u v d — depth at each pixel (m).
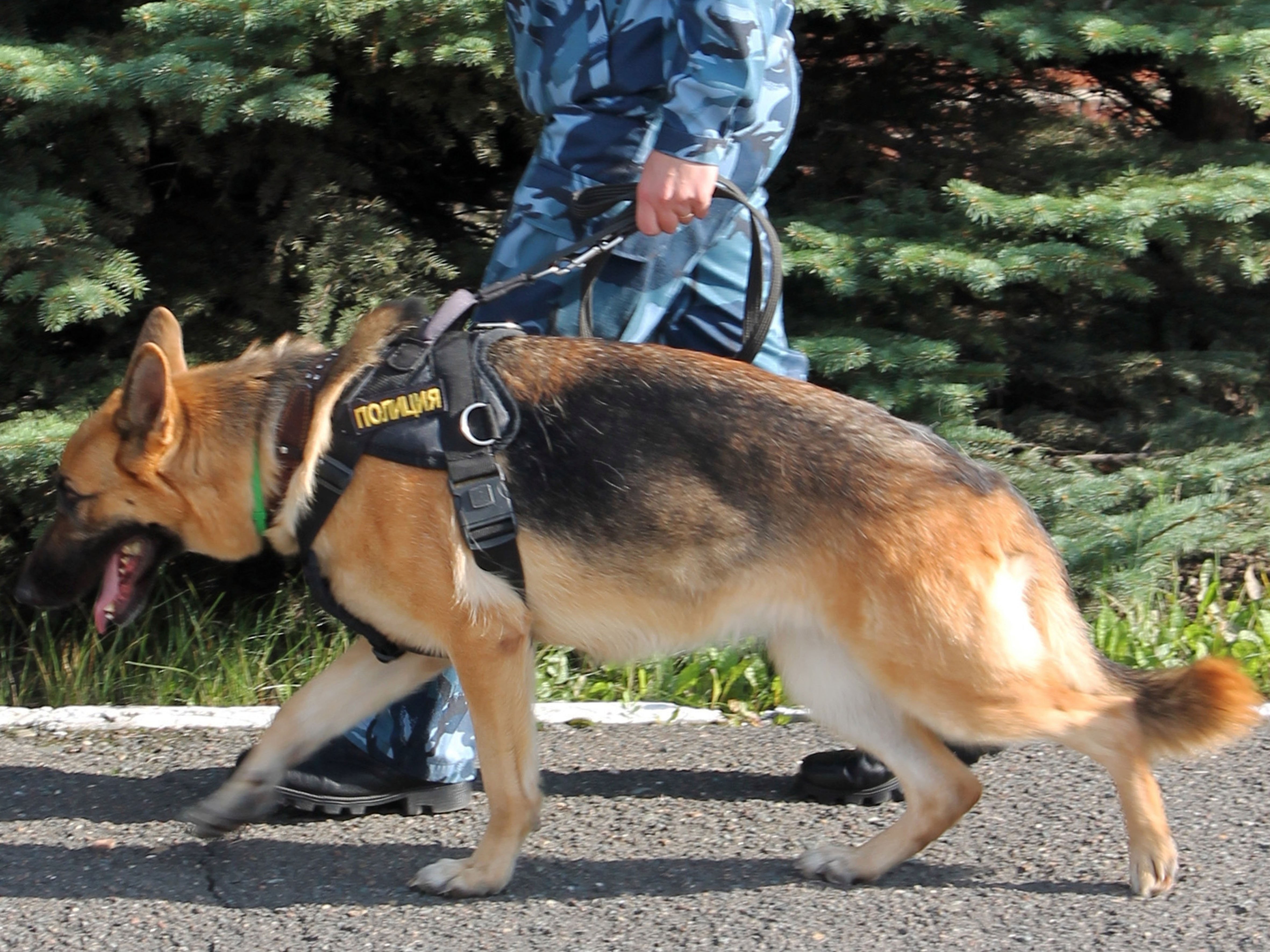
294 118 5.52
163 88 5.50
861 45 7.02
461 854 4.21
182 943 3.62
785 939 3.65
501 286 4.11
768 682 5.71
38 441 5.50
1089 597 6.18
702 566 3.79
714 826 4.43
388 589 3.85
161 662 6.05
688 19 3.92
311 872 4.06
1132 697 3.87
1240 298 7.20
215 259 6.66
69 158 6.11
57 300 5.42
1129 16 6.14
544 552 3.82
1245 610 6.23
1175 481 6.31
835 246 6.10
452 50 5.74
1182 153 6.71
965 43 6.22
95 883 3.95
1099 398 7.19
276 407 4.00
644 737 5.25
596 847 4.26
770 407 3.79
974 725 3.74
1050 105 7.35
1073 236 6.16
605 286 4.32
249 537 4.14
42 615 6.43
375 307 5.51
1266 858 4.07
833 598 3.74
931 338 6.49
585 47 4.19
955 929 3.69
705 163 4.02
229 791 4.19
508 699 3.86
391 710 4.40
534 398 3.85
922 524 3.67
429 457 3.75
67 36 6.39
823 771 4.58
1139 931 3.66
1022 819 4.39
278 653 6.24
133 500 4.11
